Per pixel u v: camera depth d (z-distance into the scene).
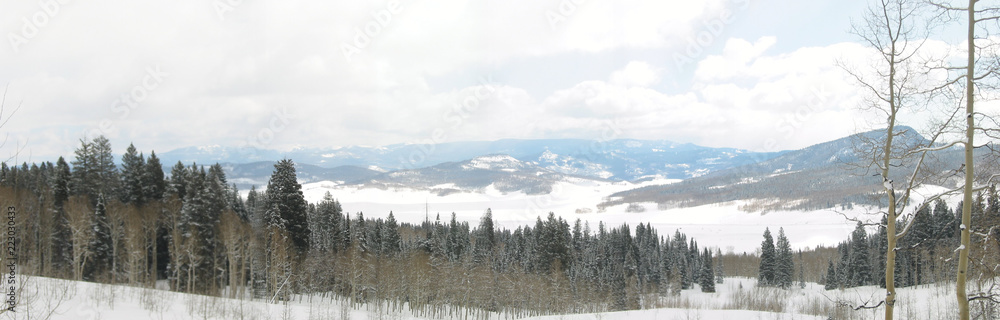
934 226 64.12
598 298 81.06
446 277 69.44
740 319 47.91
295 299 59.22
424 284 66.56
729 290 134.25
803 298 88.56
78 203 51.66
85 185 63.69
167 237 57.91
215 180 59.66
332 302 62.75
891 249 17.25
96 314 26.59
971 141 14.96
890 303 17.31
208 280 55.09
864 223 18.23
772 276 127.81
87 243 49.72
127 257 54.75
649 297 102.88
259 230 62.44
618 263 103.94
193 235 52.50
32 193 53.75
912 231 66.56
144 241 54.25
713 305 93.00
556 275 74.12
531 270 86.31
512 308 73.12
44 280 33.38
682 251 166.38
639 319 50.28
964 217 15.48
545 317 54.34
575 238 115.50
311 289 60.91
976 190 15.28
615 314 54.09
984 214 16.33
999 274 16.89
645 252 141.00
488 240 105.44
